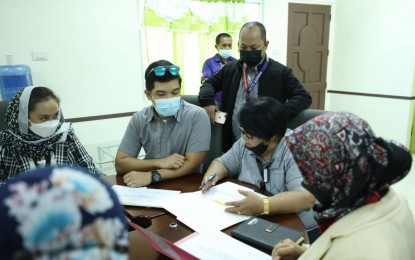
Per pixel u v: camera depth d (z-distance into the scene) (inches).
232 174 63.0
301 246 36.4
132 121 69.7
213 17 157.8
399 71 169.3
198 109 68.7
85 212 12.0
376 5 175.3
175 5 147.8
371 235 24.3
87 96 136.7
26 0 117.3
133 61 145.4
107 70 139.4
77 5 127.4
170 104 63.8
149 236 34.8
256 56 80.0
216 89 90.4
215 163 63.0
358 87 191.6
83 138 139.1
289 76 81.6
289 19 186.1
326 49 203.2
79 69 132.5
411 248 25.8
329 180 26.9
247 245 38.3
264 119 51.3
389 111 177.0
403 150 26.7
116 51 140.0
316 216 30.2
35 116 52.9
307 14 191.3
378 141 26.5
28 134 54.6
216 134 77.4
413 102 167.9
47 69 125.6
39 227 11.2
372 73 182.7
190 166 64.9
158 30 147.9
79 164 60.6
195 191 55.9
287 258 34.7
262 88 82.3
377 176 25.7
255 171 58.4
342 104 203.2
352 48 191.9
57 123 55.6
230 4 160.2
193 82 161.3
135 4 140.7
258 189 55.4
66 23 126.4
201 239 39.6
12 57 117.9
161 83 62.5
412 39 161.8
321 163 26.6
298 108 73.3
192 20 153.5
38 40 121.9
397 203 27.2
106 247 12.3
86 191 12.6
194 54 158.2
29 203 11.5
